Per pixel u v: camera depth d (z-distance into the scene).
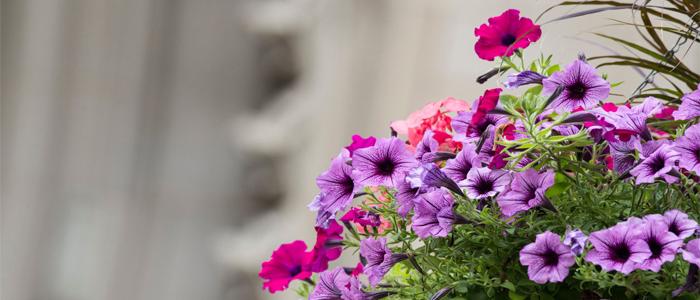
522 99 2.28
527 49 3.88
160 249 5.34
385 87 5.04
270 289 2.51
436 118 2.54
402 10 5.01
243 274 5.30
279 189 5.25
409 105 5.01
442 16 4.96
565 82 2.27
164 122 5.31
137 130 5.32
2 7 5.32
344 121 5.09
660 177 2.23
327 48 5.10
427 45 4.98
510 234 2.28
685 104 2.26
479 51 2.44
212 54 5.24
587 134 2.26
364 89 5.06
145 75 5.29
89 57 5.31
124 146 5.34
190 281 5.33
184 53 5.27
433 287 2.31
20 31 5.35
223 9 5.21
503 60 2.42
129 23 5.29
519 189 2.25
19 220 5.42
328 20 5.09
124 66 5.30
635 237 2.15
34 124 5.37
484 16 4.86
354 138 2.38
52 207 5.40
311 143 5.16
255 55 5.22
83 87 5.33
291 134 5.16
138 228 5.35
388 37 5.03
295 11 5.09
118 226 5.36
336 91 5.09
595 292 2.26
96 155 5.36
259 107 5.26
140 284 5.36
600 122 2.25
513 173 2.26
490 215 2.26
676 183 2.27
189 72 5.27
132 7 5.27
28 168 5.38
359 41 5.06
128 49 5.29
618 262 2.16
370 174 2.30
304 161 5.18
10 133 5.39
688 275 2.18
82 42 5.31
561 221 2.25
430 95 4.98
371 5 5.04
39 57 5.34
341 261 4.62
